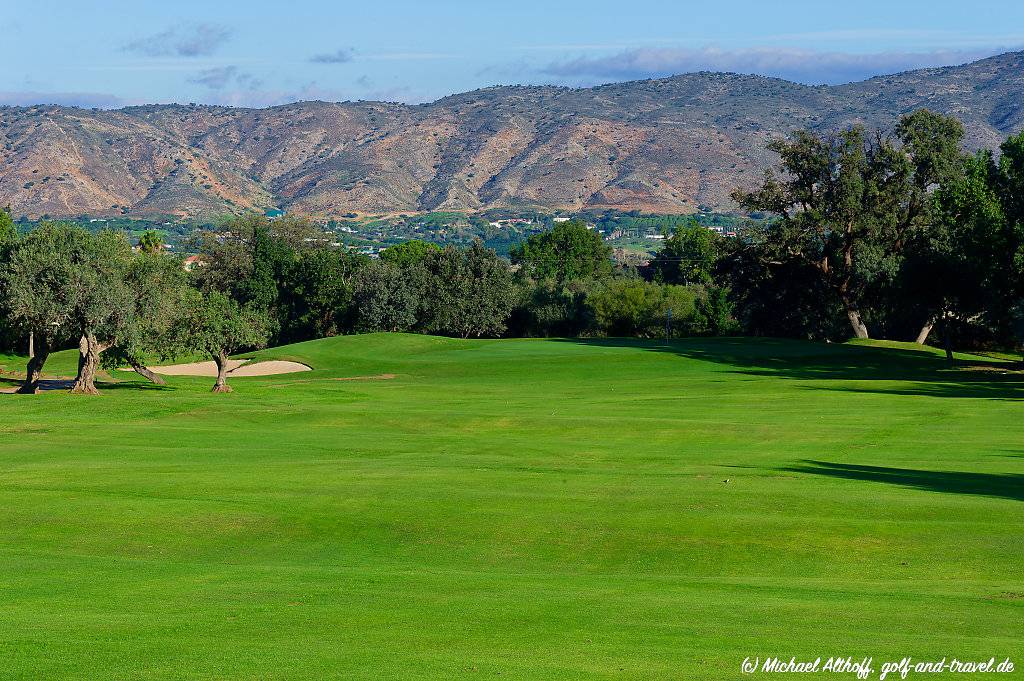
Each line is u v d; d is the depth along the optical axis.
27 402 47.16
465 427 37.12
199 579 15.35
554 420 37.84
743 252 93.75
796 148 90.19
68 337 55.81
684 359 74.12
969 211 72.50
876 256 85.44
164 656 11.01
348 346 89.38
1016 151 69.19
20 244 55.09
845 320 101.38
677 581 15.40
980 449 29.42
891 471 25.23
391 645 11.57
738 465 26.62
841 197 87.19
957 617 12.98
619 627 12.41
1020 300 70.25
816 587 14.91
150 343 56.75
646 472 25.23
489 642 11.72
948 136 88.00
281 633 12.08
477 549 17.80
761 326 105.81
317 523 19.56
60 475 24.41
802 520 19.25
